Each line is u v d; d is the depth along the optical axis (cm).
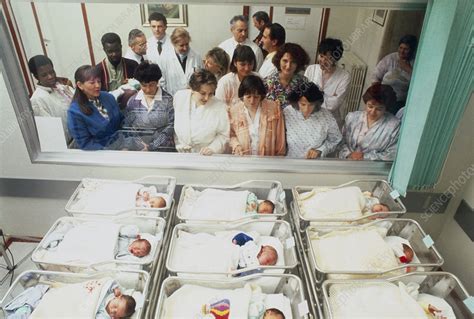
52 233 167
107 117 188
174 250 160
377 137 191
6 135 190
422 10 159
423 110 157
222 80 178
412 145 168
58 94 181
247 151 197
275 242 166
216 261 154
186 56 172
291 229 180
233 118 188
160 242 164
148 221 172
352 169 199
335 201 180
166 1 159
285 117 187
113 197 183
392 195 183
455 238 203
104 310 137
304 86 178
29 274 148
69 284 147
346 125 189
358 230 170
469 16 141
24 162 200
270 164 199
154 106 185
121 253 159
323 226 169
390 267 155
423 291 156
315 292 148
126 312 136
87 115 187
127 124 190
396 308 139
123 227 167
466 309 143
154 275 156
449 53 148
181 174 204
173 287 149
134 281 149
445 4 140
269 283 150
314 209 179
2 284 200
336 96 181
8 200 214
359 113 185
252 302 140
